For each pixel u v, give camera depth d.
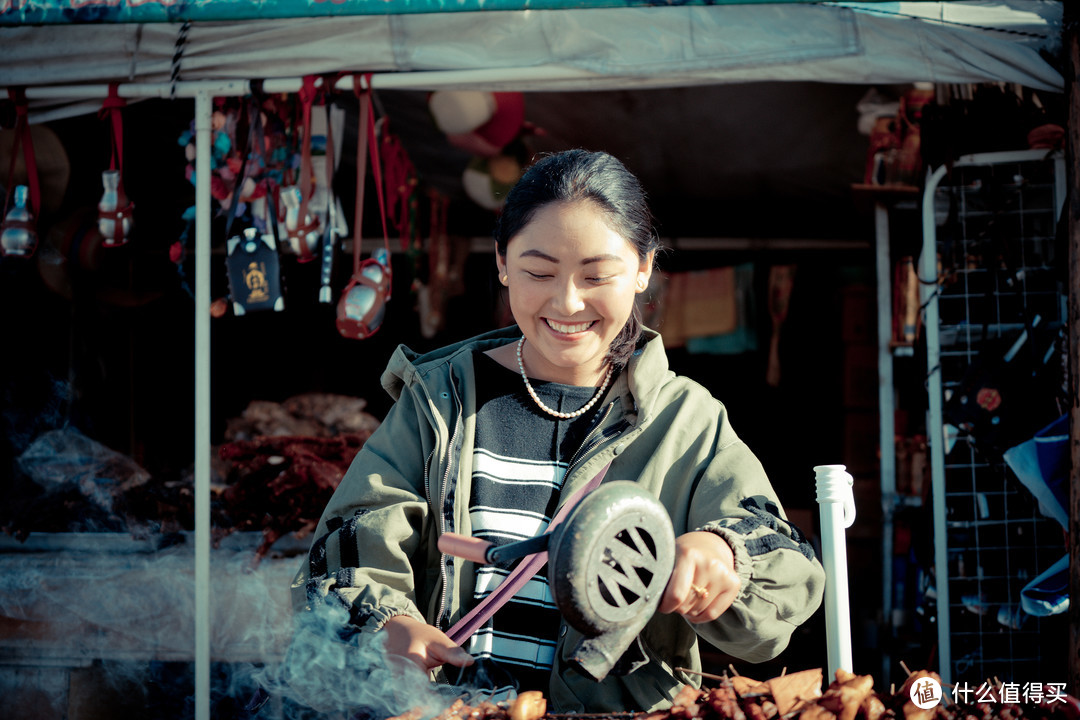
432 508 1.20
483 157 4.46
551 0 2.01
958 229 2.96
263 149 2.71
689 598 0.90
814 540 4.41
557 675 1.12
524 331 1.17
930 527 2.91
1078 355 2.06
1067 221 2.14
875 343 4.98
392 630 1.00
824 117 3.86
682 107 3.79
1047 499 2.17
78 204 3.54
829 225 5.36
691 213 5.30
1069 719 0.90
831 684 0.92
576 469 1.18
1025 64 2.28
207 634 2.35
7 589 2.69
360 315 2.80
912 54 2.30
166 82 2.43
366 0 2.00
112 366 4.09
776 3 2.12
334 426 3.85
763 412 5.48
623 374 1.25
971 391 2.61
